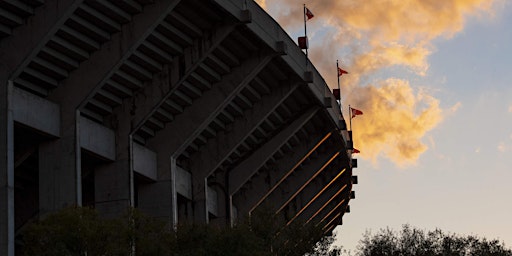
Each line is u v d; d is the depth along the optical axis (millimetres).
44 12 47656
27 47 47688
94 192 56719
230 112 64188
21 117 48906
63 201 50812
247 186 75000
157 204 59281
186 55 55406
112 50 51438
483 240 78000
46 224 44500
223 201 69938
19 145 51906
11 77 47719
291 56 62312
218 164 65125
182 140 59562
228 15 54375
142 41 51375
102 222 44906
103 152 54500
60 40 49875
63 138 51312
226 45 57344
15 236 55250
